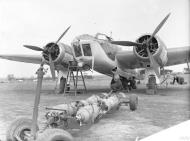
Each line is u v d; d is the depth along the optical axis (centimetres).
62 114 424
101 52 1270
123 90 1544
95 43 1249
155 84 1292
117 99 737
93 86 2264
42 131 347
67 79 1299
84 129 489
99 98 616
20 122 392
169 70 2122
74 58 1267
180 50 1223
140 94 1300
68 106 477
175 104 911
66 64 1272
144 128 538
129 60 1368
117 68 1409
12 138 379
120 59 1380
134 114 714
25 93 1505
